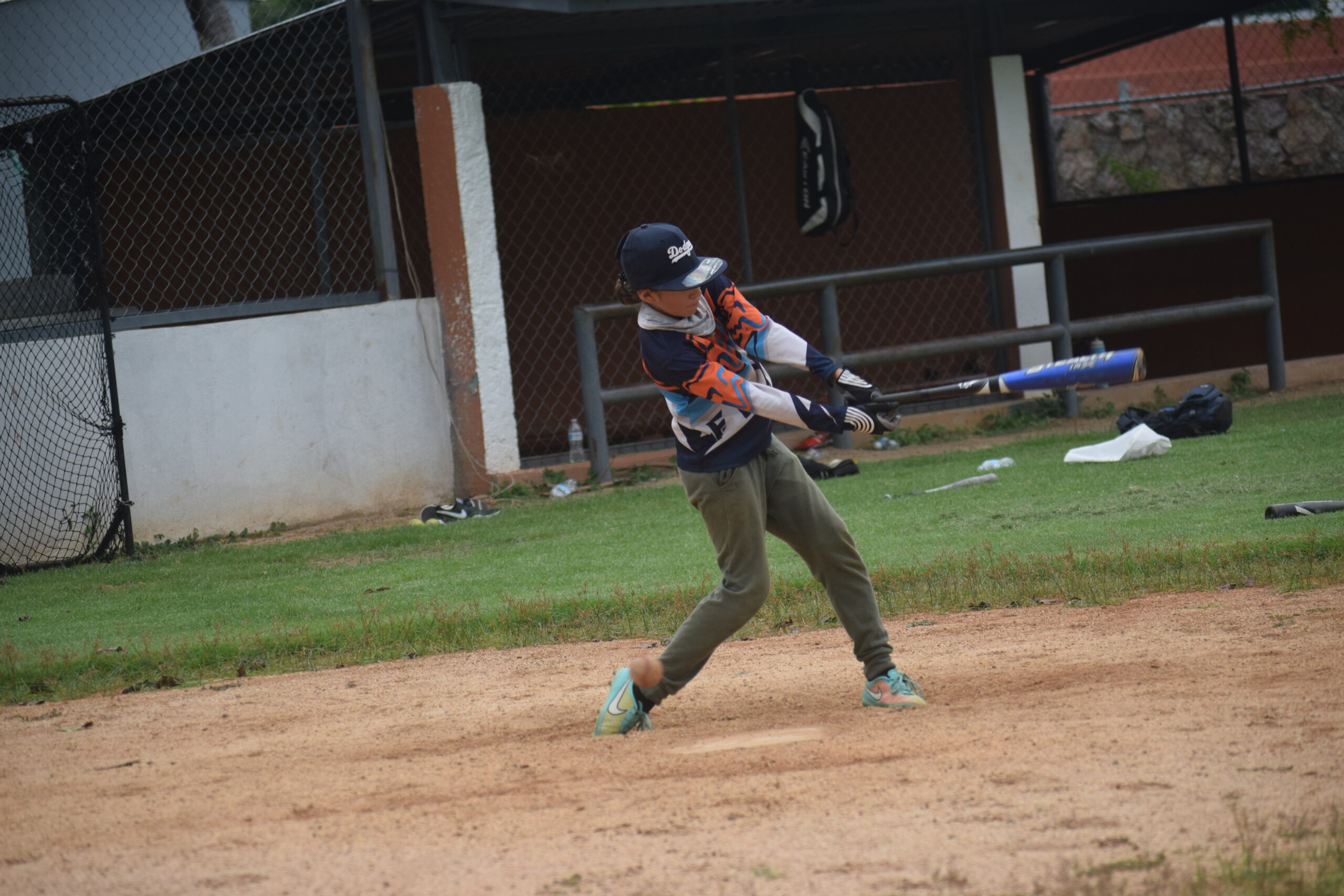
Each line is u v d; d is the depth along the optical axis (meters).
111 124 44.09
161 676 20.39
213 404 36.38
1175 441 38.22
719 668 19.16
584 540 31.20
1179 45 66.06
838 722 15.12
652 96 54.97
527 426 54.69
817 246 56.56
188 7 47.00
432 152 39.44
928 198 56.34
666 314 14.55
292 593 27.11
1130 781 11.89
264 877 10.92
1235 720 13.56
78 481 34.50
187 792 13.82
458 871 10.77
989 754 13.06
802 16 46.22
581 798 12.62
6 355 33.75
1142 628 19.09
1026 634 19.58
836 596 15.73
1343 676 15.02
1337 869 9.52
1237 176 61.38
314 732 16.55
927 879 9.91
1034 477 34.22
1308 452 33.69
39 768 15.29
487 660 20.81
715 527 15.12
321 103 48.06
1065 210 56.97
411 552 31.69
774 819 11.57
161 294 47.78
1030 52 60.78
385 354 39.06
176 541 35.69
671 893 10.01
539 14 39.94
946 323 56.81
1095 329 46.34
